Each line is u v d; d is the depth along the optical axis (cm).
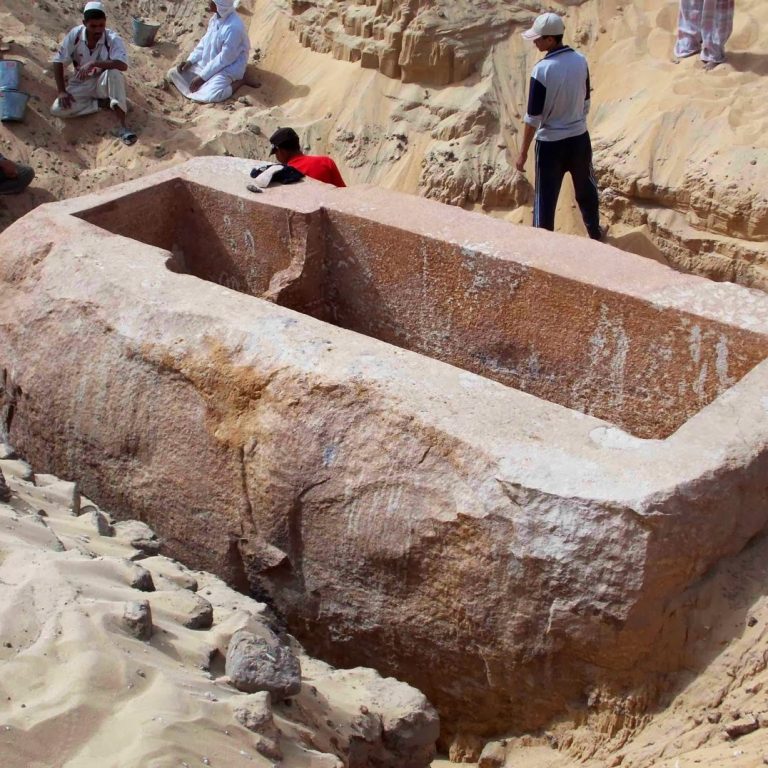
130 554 362
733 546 328
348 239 492
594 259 441
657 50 817
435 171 793
